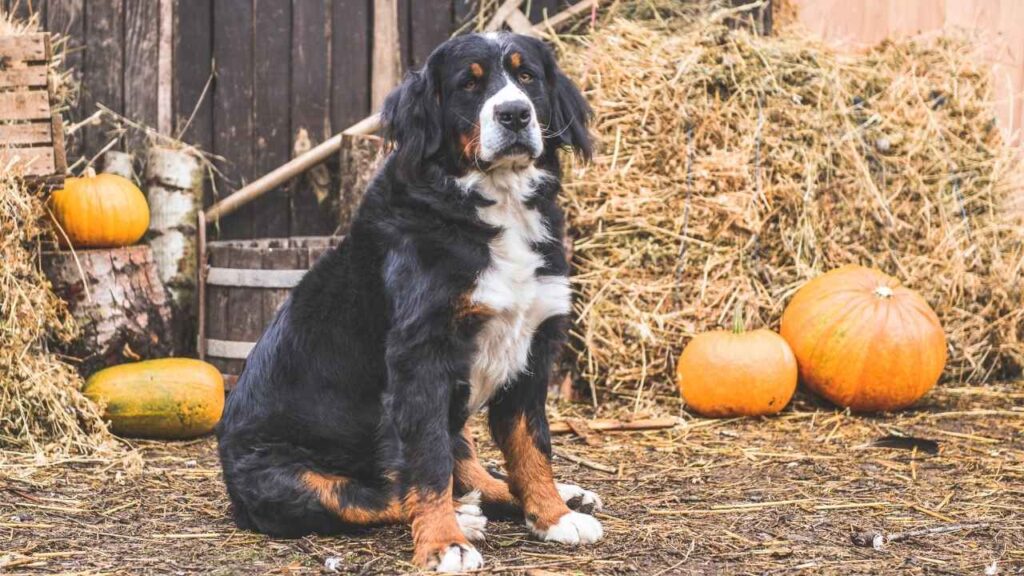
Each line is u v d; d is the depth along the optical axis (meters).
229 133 6.38
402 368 3.17
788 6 6.63
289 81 6.40
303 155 6.31
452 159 3.36
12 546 3.30
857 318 5.22
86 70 6.24
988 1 6.78
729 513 3.69
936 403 5.54
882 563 3.11
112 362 5.36
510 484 3.45
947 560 3.15
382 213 3.40
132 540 3.39
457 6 6.50
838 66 5.86
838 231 5.77
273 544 3.33
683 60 5.61
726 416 5.27
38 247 5.12
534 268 3.34
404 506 3.14
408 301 3.19
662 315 5.50
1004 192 6.15
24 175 4.95
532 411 3.41
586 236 5.57
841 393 5.27
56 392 4.79
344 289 3.46
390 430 3.35
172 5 6.22
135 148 6.29
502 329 3.28
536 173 3.43
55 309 5.11
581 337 5.59
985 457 4.50
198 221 6.08
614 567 3.06
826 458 4.51
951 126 6.05
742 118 5.61
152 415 5.01
